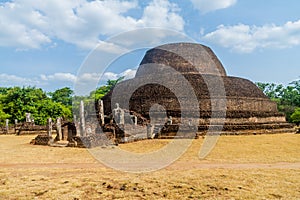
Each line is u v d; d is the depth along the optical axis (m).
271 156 18.81
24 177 12.84
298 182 11.62
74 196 10.05
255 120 43.66
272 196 9.86
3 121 66.31
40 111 69.19
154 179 12.17
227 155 19.25
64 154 20.80
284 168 14.59
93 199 9.79
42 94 77.69
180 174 13.10
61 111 70.12
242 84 51.09
